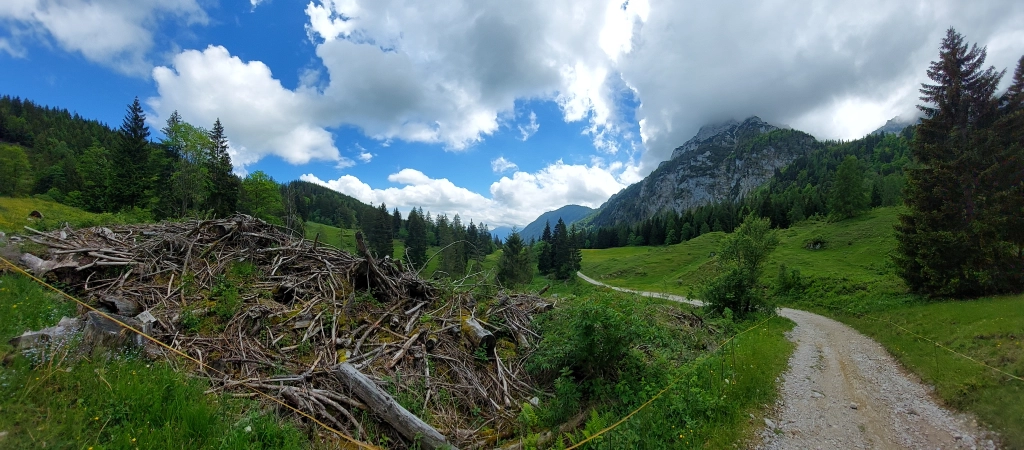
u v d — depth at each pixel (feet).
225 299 25.62
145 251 29.43
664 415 21.72
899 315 62.18
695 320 54.49
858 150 529.04
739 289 71.36
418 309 30.53
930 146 70.85
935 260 67.51
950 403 27.04
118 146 143.23
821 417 25.49
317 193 476.95
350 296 27.96
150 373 16.69
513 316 34.35
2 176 163.63
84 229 32.94
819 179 444.96
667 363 27.76
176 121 140.36
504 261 165.58
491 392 24.48
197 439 13.93
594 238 426.51
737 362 33.32
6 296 20.13
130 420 14.03
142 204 141.38
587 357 24.38
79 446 12.31
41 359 15.38
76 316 20.33
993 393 25.57
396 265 34.30
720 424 22.66
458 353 26.61
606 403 23.12
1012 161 62.64
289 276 30.73
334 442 16.65
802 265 131.54
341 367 20.13
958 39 70.90
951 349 37.60
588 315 24.26
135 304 23.63
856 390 30.96
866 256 130.62
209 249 31.65
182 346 20.97
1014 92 66.44
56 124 344.08
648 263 215.72
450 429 19.83
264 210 169.89
